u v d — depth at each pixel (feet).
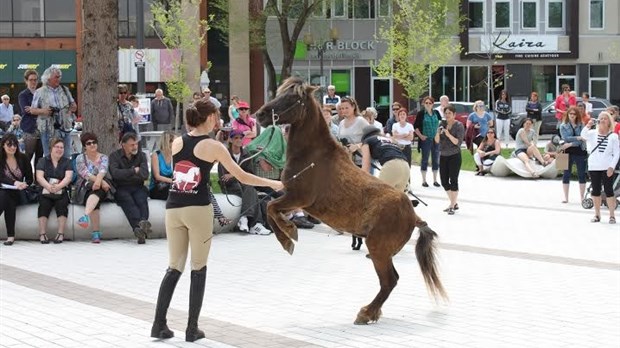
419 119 73.20
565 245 45.32
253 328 27.66
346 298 32.40
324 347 25.25
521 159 81.20
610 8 176.55
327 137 28.37
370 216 28.32
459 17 148.25
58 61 159.22
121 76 155.12
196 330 26.00
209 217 25.90
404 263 39.91
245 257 41.55
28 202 46.16
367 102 169.99
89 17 52.54
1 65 158.30
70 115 55.06
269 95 148.25
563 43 175.11
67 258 41.14
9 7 159.02
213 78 162.50
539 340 26.16
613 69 174.70
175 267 26.25
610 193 53.83
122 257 41.47
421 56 153.69
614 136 53.57
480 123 86.43
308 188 27.94
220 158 25.76
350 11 167.63
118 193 46.21
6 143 45.03
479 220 55.11
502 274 37.19
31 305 30.89
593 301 31.83
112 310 30.14
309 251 43.32
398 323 28.40
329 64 168.14
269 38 161.99
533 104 114.11
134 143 46.34
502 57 173.17
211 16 145.18
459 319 28.96
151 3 148.87
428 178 79.87
